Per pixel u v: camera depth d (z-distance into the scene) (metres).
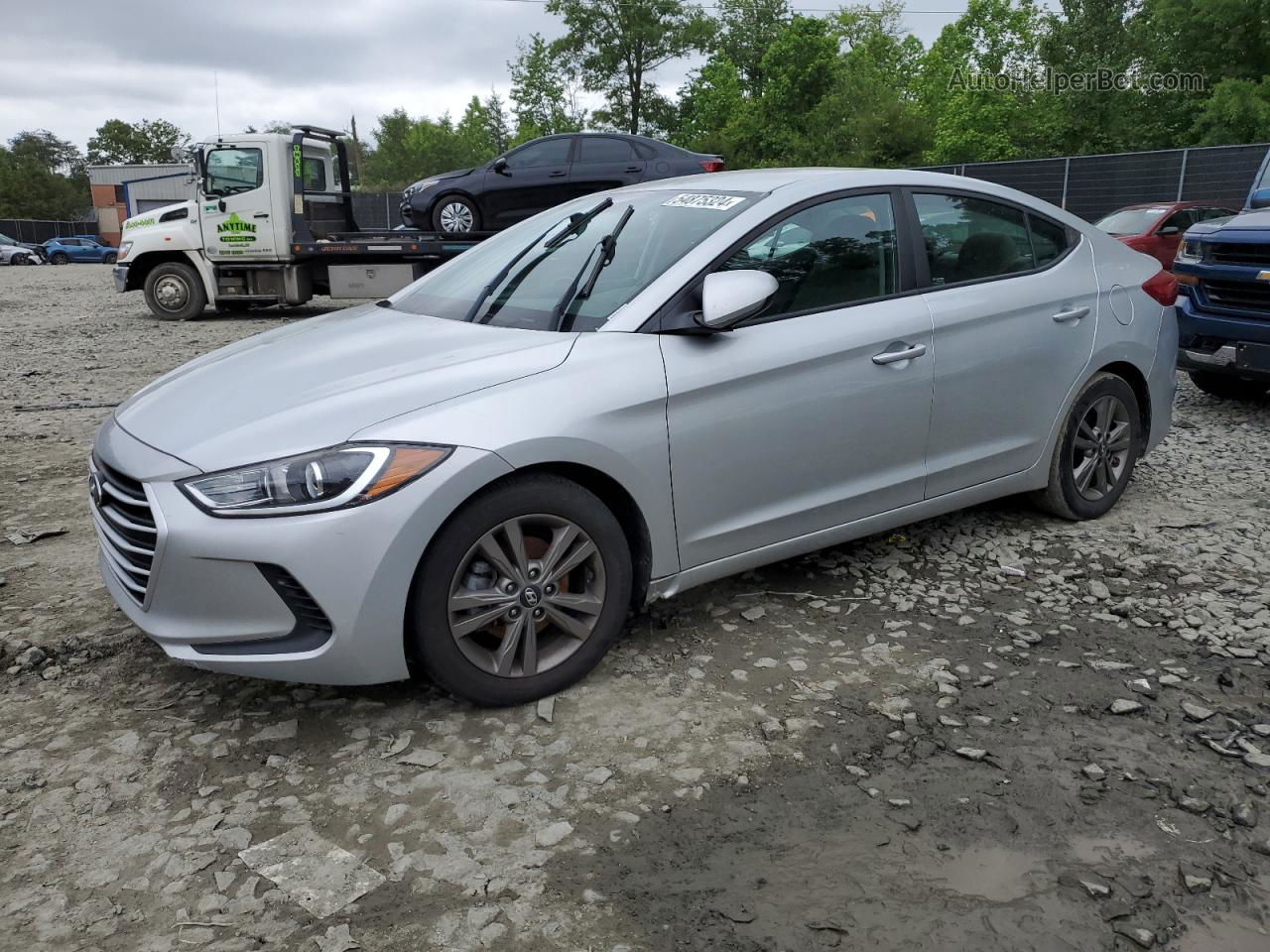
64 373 9.23
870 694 3.05
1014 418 4.09
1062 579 3.92
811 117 45.91
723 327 3.11
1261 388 7.59
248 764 2.71
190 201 14.38
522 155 14.01
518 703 2.97
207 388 3.14
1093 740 2.79
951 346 3.78
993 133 37.56
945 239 3.90
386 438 2.66
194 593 2.67
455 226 14.16
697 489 3.20
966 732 2.84
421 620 2.75
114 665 3.27
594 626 3.05
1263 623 3.51
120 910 2.15
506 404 2.82
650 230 3.57
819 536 3.59
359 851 2.34
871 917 2.12
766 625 3.53
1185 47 33.09
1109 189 24.91
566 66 52.50
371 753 2.75
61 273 32.50
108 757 2.74
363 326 3.62
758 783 2.60
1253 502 4.90
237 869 2.28
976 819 2.45
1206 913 2.13
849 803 2.51
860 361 3.51
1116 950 2.03
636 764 2.69
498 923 2.10
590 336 3.10
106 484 2.93
